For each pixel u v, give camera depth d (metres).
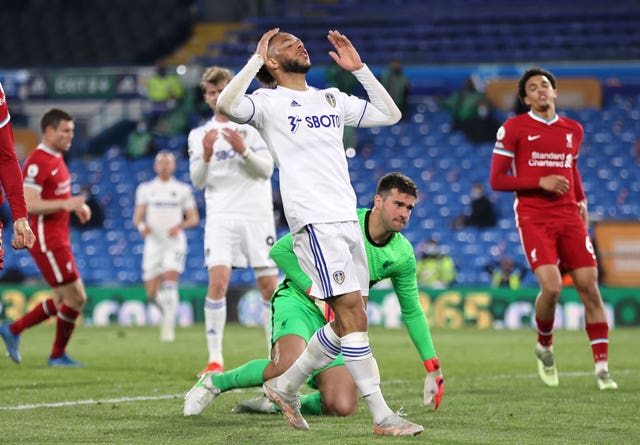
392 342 48.78
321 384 22.89
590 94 93.44
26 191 33.62
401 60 98.56
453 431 20.08
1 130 19.81
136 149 93.31
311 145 19.80
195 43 109.56
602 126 91.69
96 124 98.69
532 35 103.44
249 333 56.31
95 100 95.19
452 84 94.62
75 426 20.95
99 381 30.20
